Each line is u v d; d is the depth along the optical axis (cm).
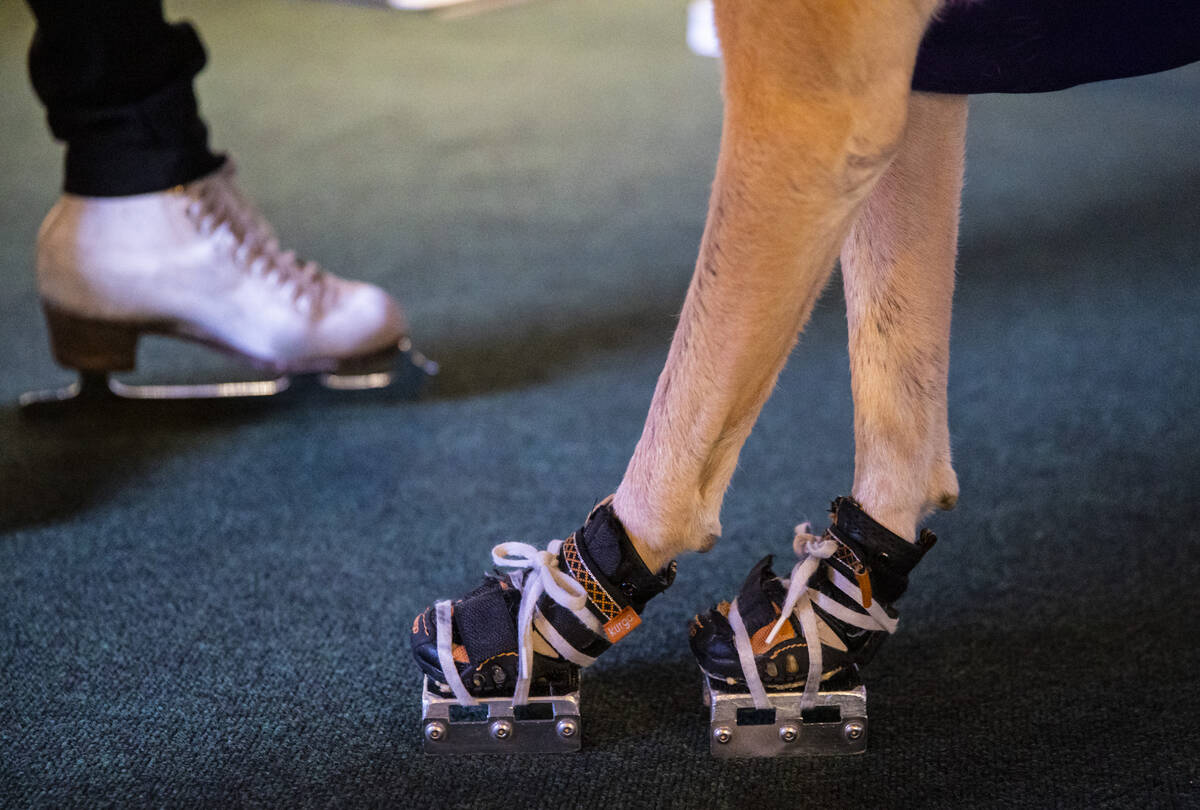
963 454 131
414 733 87
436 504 121
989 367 152
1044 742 85
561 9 369
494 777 82
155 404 141
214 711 90
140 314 136
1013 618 100
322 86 286
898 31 59
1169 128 257
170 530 116
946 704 89
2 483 125
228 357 156
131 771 83
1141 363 152
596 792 80
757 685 81
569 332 162
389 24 348
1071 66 70
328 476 127
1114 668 93
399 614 102
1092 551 111
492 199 213
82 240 132
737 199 63
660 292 175
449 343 159
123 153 130
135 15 125
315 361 140
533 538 114
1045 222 203
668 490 74
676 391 71
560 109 270
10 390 147
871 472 80
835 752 84
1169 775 81
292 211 206
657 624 100
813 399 145
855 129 61
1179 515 117
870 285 79
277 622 101
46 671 94
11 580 107
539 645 82
